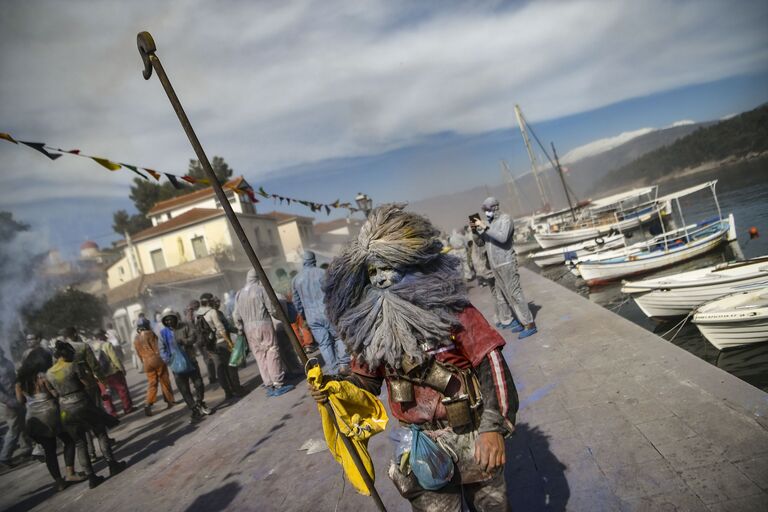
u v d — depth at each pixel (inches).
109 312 1306.6
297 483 163.6
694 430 125.3
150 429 323.6
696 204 1790.1
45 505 223.0
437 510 78.7
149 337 367.9
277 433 223.9
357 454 79.5
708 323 275.1
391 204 84.0
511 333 284.8
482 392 75.5
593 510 106.5
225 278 1489.9
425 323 73.5
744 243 763.4
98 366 304.7
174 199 1920.5
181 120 80.0
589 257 761.6
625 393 158.1
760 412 124.6
